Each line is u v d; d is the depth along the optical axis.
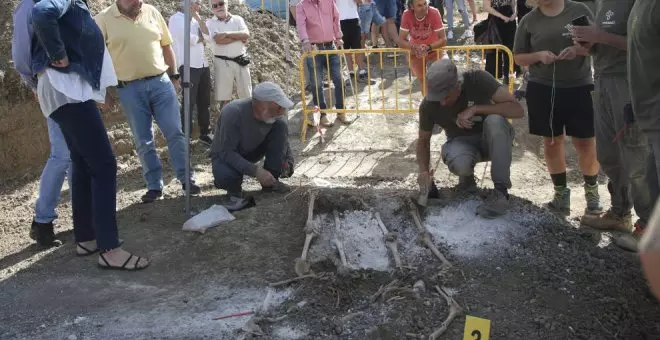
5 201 6.73
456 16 14.95
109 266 4.80
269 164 5.91
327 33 8.32
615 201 5.23
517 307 4.05
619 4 4.54
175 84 6.56
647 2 3.79
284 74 10.55
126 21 5.83
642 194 4.82
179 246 5.08
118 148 7.77
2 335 4.01
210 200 6.12
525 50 5.43
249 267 4.68
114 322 4.07
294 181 6.61
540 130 5.48
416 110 7.86
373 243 4.79
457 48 7.47
